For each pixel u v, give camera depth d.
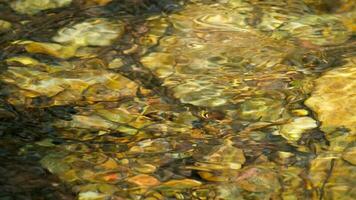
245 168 4.35
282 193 4.09
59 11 6.38
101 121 4.84
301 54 5.63
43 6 6.48
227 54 5.65
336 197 4.03
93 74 5.39
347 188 4.10
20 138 4.62
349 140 4.55
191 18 6.20
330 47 5.73
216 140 4.65
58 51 5.72
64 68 5.47
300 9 6.36
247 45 5.77
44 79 5.31
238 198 4.07
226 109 4.98
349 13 6.28
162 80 5.33
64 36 5.95
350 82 5.16
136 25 6.11
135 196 4.07
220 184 4.19
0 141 4.58
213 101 5.07
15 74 5.37
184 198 4.06
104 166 4.36
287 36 5.91
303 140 4.60
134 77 5.37
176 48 5.75
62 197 4.05
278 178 4.23
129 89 5.22
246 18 6.20
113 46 5.79
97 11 6.37
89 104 5.03
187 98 5.12
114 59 5.61
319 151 4.47
